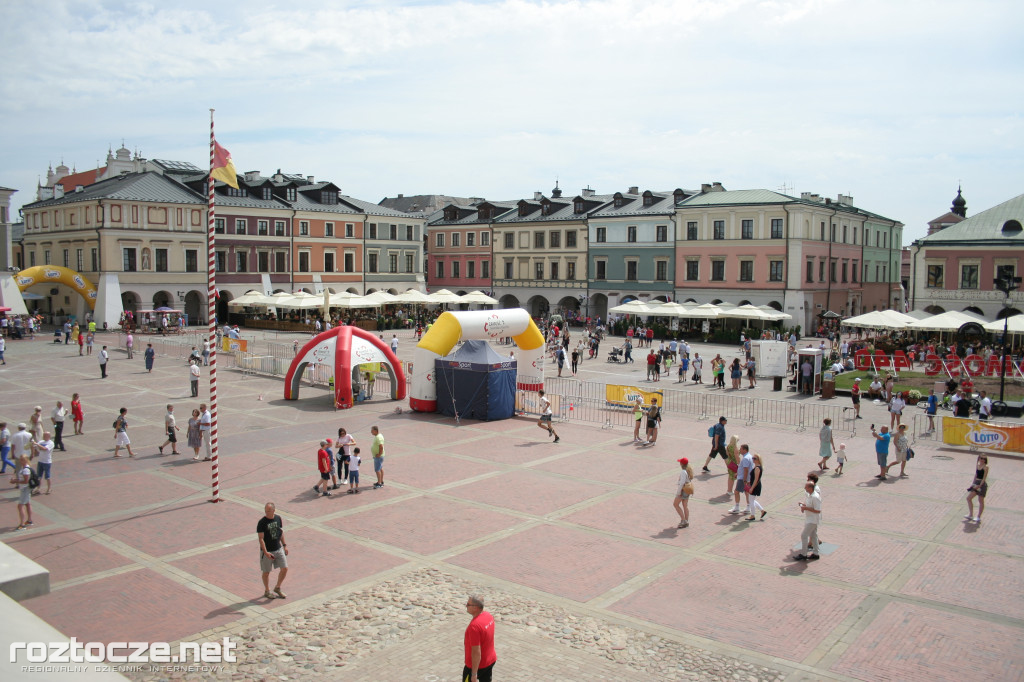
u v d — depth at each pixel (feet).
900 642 42.78
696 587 50.24
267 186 267.18
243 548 56.90
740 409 117.08
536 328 127.13
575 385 137.49
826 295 259.39
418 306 300.40
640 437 96.99
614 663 40.16
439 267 336.29
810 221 245.86
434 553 56.08
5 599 20.20
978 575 52.65
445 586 50.11
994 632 44.11
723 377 142.72
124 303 246.47
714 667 39.83
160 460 83.82
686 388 139.85
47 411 110.42
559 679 38.47
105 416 107.76
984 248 214.07
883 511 67.10
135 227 233.96
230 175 76.54
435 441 93.81
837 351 177.37
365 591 49.24
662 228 268.41
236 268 257.75
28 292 263.49
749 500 64.64
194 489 72.54
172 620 44.83
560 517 64.59
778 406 119.34
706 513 66.08
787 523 63.62
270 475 77.77
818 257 252.83
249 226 259.19
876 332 248.73
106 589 49.24
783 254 241.35
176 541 58.29
